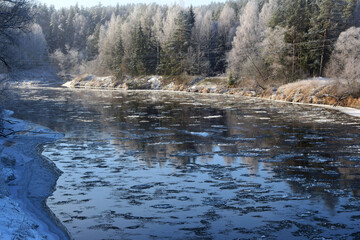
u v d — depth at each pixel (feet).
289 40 244.42
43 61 495.00
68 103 206.59
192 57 338.34
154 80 352.28
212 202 55.62
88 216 50.70
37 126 120.88
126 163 78.33
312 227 46.73
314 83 199.93
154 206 54.34
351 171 70.33
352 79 170.09
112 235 45.11
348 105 166.91
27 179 65.87
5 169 64.85
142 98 240.32
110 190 61.26
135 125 128.47
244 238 44.06
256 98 228.02
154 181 66.03
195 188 62.08
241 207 53.57
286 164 76.02
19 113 161.38
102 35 483.92
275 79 245.86
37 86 386.93
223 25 392.47
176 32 352.28
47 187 62.18
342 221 48.39
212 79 312.71
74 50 542.98
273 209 52.70
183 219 49.73
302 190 60.39
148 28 425.69
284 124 124.98
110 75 415.85
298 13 245.45
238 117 143.74
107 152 88.28
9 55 105.91
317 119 133.80
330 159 79.05
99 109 177.17
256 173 70.18
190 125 127.13
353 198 56.49
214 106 184.96
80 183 64.80
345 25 241.76
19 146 92.94
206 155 84.69
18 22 83.15
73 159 81.56
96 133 113.39
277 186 62.54
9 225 38.34
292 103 191.31
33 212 50.80
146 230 46.44
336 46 200.03
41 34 502.38
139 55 380.78
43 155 84.79
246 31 293.84
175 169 73.61
